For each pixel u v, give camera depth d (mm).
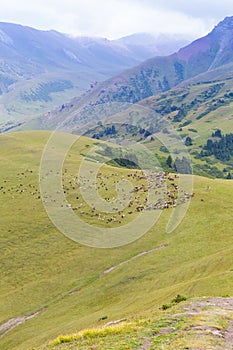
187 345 19391
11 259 70500
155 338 21547
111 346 21422
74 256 68625
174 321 24891
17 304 58438
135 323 26531
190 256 60188
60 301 56531
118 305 47031
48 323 49750
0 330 52062
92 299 54062
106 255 67375
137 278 56438
